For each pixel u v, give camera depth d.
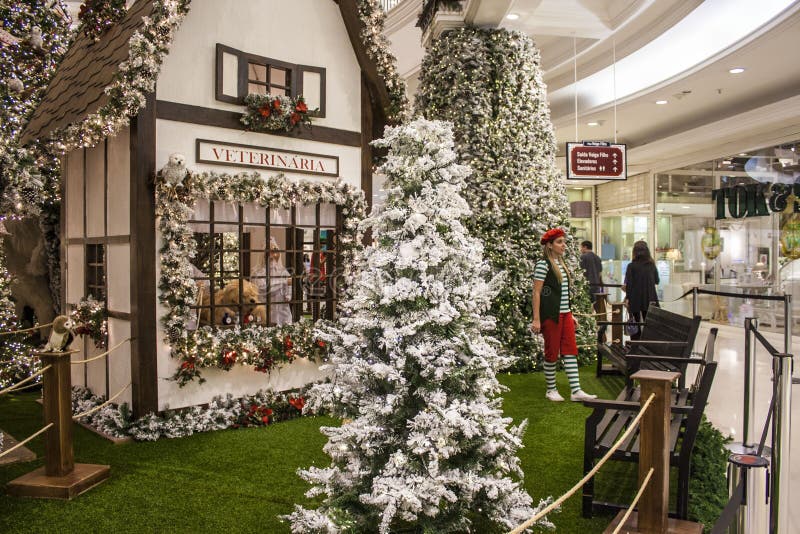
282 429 5.21
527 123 8.05
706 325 12.88
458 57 7.91
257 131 5.61
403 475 2.80
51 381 3.94
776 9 7.70
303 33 5.93
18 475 4.27
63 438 3.96
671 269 14.23
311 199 5.87
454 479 2.82
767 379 7.41
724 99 10.78
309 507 3.59
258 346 5.42
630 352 5.13
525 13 8.05
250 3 5.59
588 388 6.72
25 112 7.10
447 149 3.17
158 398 5.07
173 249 5.00
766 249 10.98
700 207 12.98
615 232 17.31
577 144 9.04
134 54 4.62
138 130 4.93
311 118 5.94
